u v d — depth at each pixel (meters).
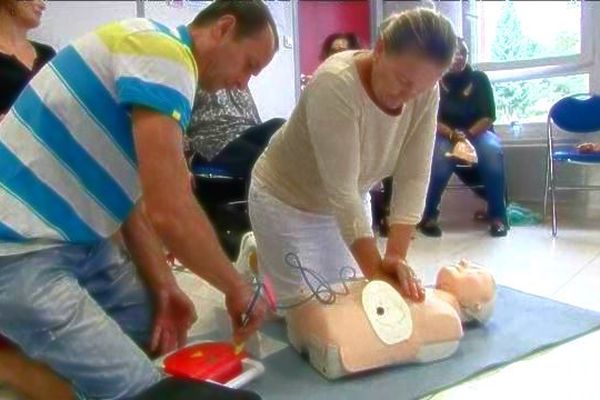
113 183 1.34
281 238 1.87
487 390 1.50
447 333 1.66
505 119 4.17
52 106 1.28
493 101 3.69
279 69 3.61
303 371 1.66
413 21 1.37
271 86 3.58
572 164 3.76
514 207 3.76
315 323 1.64
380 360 1.61
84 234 1.35
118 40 1.26
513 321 1.94
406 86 1.44
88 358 1.30
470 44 4.20
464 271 1.92
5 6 2.33
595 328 1.86
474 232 3.42
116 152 1.30
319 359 1.62
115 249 1.61
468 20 4.18
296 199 1.84
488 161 3.41
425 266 2.70
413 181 1.72
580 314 1.98
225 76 1.34
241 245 2.21
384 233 3.04
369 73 1.52
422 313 1.65
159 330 1.65
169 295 1.70
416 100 1.61
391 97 1.50
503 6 4.14
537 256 2.78
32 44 2.48
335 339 1.58
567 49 3.96
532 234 3.27
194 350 1.61
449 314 1.67
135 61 1.22
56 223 1.31
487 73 4.16
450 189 3.96
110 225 1.39
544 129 3.95
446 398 1.47
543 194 3.89
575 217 3.69
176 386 1.22
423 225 3.39
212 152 2.82
